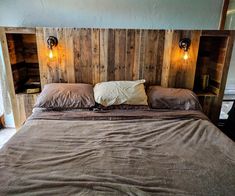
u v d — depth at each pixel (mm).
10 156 1316
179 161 1297
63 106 2096
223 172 1191
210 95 2568
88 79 2523
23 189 1033
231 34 2355
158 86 2490
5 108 2807
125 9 2527
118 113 2039
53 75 2486
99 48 2400
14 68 2480
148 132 1682
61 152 1382
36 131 1664
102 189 1042
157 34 2375
